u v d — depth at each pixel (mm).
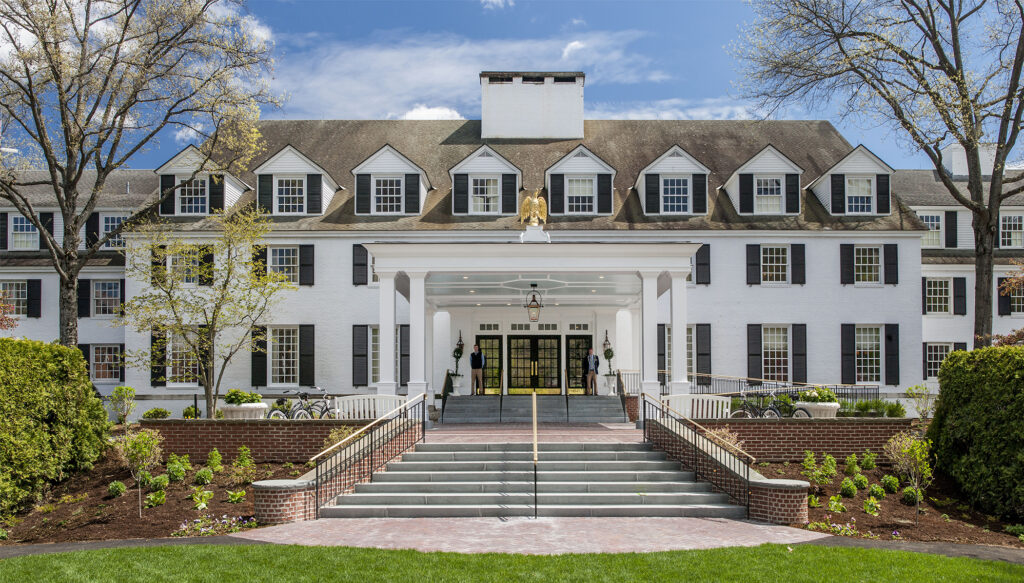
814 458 19484
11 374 17938
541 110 38156
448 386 30734
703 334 32906
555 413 27938
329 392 32812
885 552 12461
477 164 33781
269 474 18359
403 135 38438
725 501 16203
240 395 21672
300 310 33031
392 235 32906
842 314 33219
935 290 37281
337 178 36094
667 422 18906
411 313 23141
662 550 12453
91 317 36688
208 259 32469
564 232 32562
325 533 13906
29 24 25609
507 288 28047
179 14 26891
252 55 28078
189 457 19938
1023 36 25578
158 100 27734
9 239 38188
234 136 29625
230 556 11953
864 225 33656
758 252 33219
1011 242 38531
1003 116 26141
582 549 12547
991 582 10898
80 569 11406
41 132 26344
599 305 33188
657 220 33375
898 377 33062
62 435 18906
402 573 11008
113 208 37656
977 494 16797
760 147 37844
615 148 37562
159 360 32812
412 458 18312
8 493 16969
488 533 13883
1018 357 16859
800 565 11523
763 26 29062
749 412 22328
